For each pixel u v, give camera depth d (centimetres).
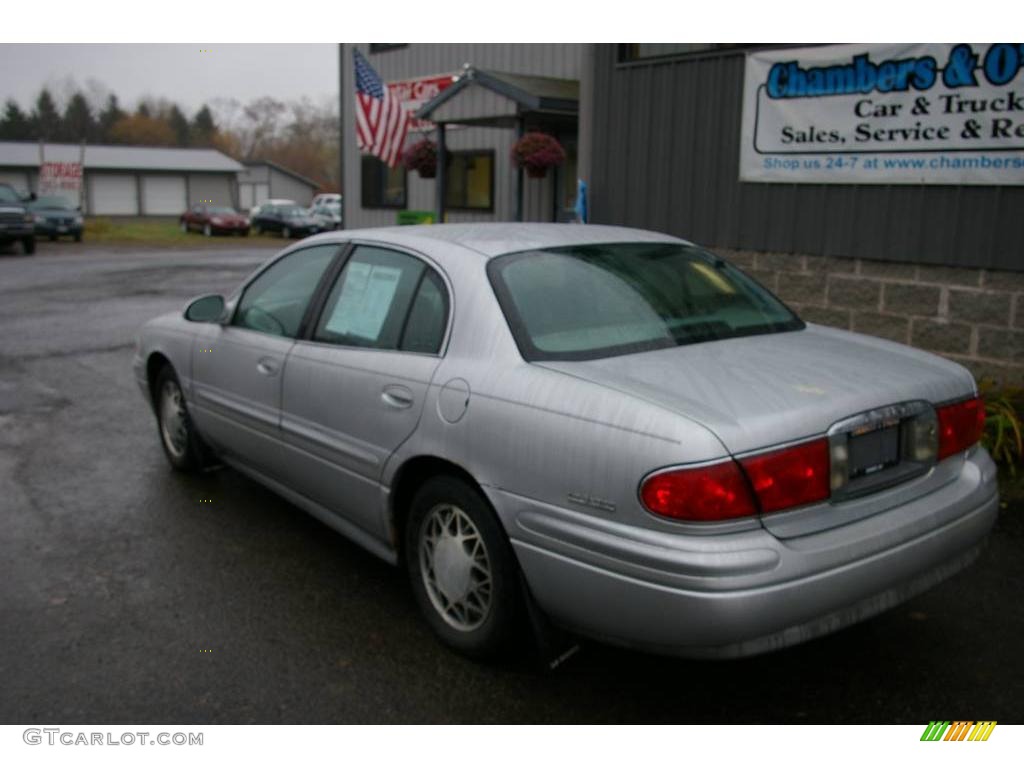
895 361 347
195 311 502
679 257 415
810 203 752
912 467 316
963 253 664
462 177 1666
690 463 269
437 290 370
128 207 6097
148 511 515
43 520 503
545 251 382
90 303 1438
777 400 293
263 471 480
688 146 836
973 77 639
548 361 326
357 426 384
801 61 737
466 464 329
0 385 845
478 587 341
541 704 326
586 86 921
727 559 266
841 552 283
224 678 344
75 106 8419
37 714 321
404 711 322
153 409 593
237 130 6938
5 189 2770
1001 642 364
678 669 348
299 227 4050
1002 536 464
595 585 289
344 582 425
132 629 381
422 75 1745
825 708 321
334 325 415
